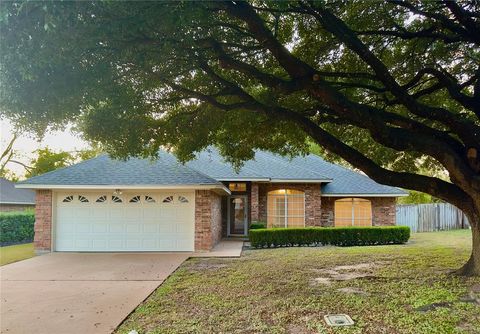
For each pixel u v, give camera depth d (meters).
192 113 8.77
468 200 6.92
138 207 12.86
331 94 6.02
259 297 6.42
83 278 8.53
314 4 5.87
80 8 3.90
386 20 7.26
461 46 7.87
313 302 5.93
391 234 15.06
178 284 7.73
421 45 8.00
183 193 12.88
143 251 12.69
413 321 4.88
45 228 12.70
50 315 5.74
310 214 16.94
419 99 9.28
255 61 7.74
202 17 4.83
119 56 5.28
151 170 13.28
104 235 12.79
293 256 11.43
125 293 7.12
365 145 10.95
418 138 6.30
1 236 15.60
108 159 14.08
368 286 6.89
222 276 8.48
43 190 12.80
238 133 9.54
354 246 14.58
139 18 4.29
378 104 9.28
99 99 6.14
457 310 5.22
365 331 4.64
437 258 10.09
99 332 4.98
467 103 6.90
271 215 17.30
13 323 5.38
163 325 5.14
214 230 14.35
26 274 9.00
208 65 7.08
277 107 7.07
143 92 7.38
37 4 3.68
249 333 4.74
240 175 16.39
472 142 6.35
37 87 4.86
